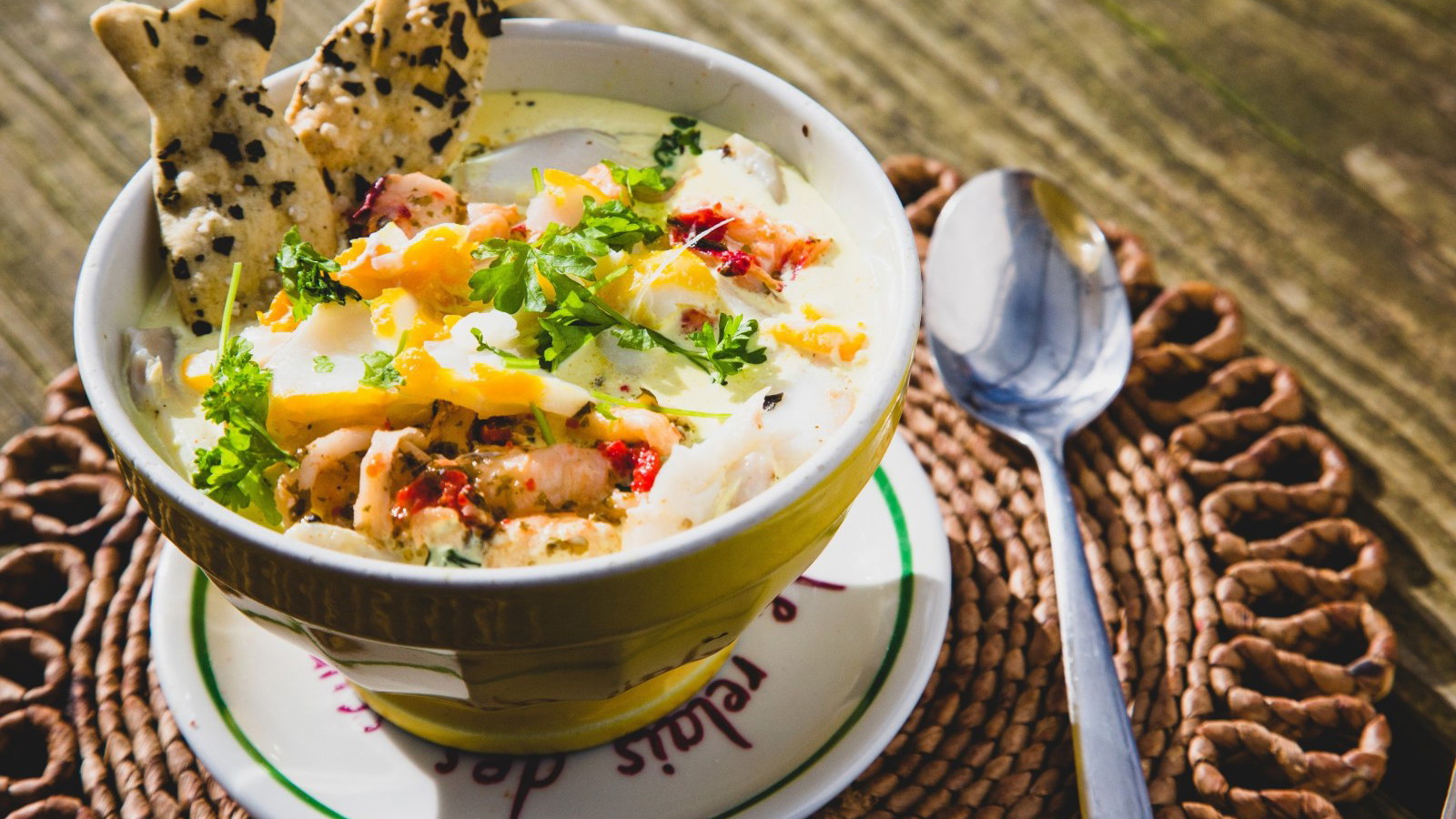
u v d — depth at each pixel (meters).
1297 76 0.56
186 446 0.39
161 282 0.41
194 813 0.41
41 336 0.50
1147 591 0.44
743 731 0.41
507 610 0.36
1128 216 0.53
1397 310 0.51
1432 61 0.57
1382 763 0.42
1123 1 0.58
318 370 0.38
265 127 0.40
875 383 0.38
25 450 0.46
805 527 0.37
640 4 0.58
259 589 0.36
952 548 0.45
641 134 0.43
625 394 0.39
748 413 0.38
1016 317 0.48
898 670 0.41
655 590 0.36
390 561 0.37
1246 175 0.54
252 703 0.41
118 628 0.43
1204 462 0.46
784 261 0.41
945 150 0.55
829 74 0.56
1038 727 0.42
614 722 0.40
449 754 0.40
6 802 0.41
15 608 0.43
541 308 0.39
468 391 0.38
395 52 0.42
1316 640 0.44
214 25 0.40
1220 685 0.43
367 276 0.39
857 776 0.40
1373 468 0.48
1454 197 0.54
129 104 0.54
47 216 0.52
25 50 0.56
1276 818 0.41
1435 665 0.45
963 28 0.58
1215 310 0.49
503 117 0.44
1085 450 0.47
